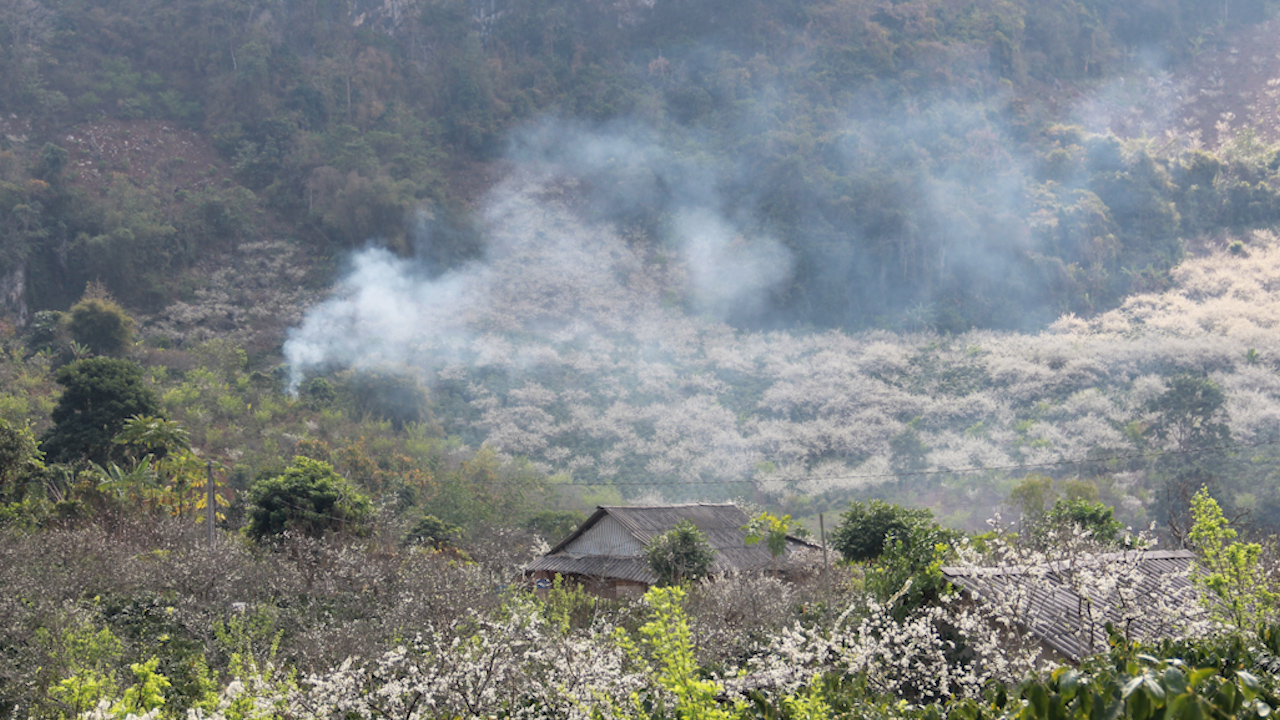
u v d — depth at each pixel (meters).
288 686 6.91
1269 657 5.19
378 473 44.34
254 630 14.23
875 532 22.55
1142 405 69.06
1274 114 154.38
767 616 16.19
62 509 27.05
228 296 101.56
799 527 32.03
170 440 35.12
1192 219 120.25
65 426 37.78
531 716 6.88
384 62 145.38
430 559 20.62
